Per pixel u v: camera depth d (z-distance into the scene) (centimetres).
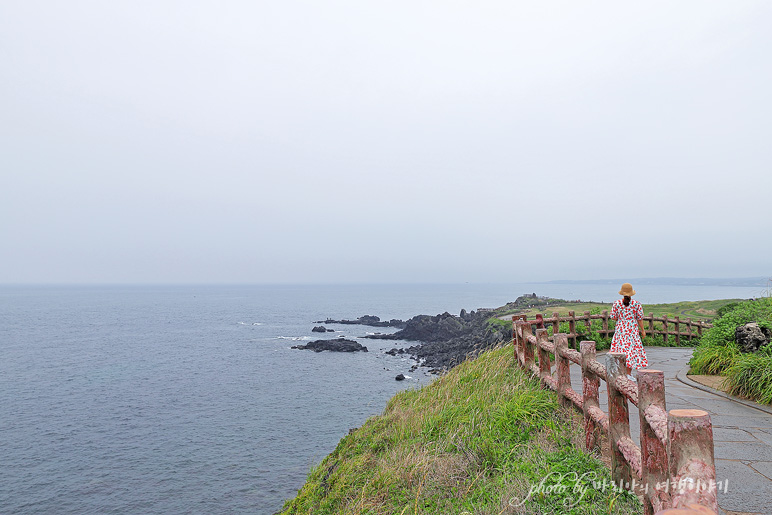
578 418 564
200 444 2256
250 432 2408
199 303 19125
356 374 3825
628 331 855
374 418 1132
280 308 15388
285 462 2008
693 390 817
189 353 5184
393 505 566
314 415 2672
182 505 1666
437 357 4416
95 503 1705
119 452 2183
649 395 297
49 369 4281
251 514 1580
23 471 1989
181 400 3102
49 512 1656
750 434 557
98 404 3028
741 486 411
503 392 758
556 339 606
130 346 5841
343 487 719
